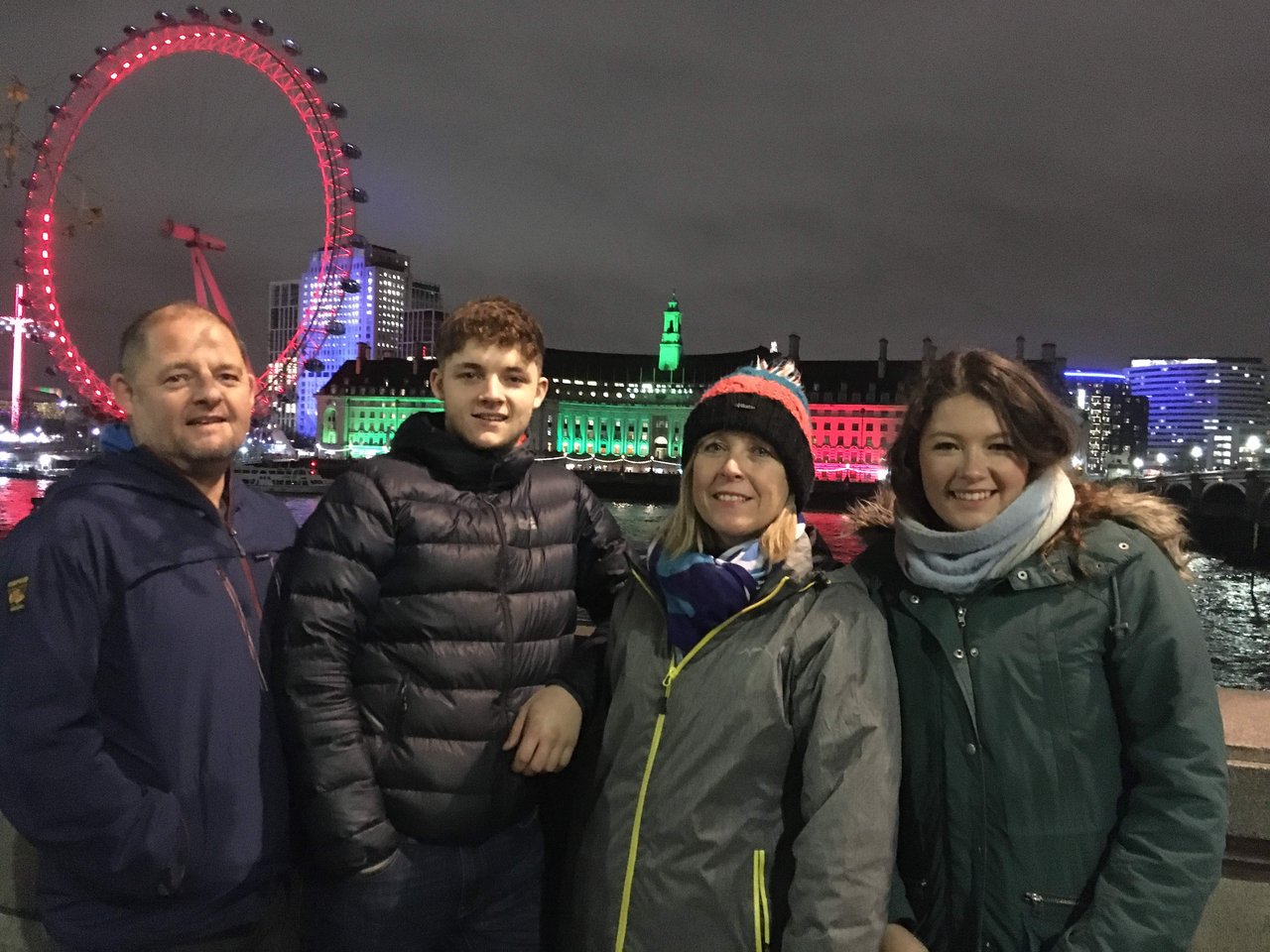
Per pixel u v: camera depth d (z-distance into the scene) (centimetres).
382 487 261
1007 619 219
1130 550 215
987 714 217
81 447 10256
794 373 246
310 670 244
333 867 239
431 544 258
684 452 247
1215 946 282
